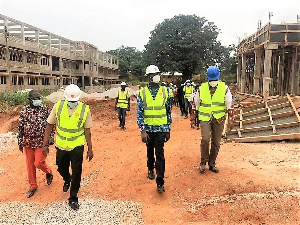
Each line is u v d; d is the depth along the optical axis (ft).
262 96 49.78
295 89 57.41
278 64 63.67
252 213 14.23
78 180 16.10
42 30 128.47
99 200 17.08
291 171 18.30
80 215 15.29
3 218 15.42
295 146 25.29
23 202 17.46
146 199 16.98
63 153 15.97
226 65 182.50
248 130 29.76
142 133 17.21
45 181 20.63
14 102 64.95
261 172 18.35
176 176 19.39
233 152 23.73
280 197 14.99
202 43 175.94
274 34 49.62
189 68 183.83
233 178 17.67
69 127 15.66
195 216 14.71
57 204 16.58
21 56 113.09
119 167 22.61
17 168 23.79
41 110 18.33
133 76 279.49
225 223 13.96
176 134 34.78
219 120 18.39
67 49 164.86
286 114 30.53
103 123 48.11
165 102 17.37
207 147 18.58
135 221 14.62
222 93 18.44
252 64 78.02
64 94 15.72
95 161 24.73
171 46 179.52
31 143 18.07
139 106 17.42
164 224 14.20
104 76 211.20
